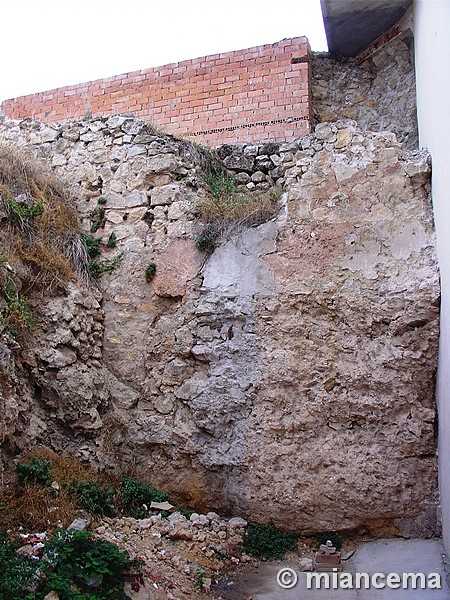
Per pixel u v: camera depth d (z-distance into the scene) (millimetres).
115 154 8203
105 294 7668
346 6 9305
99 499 6039
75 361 6953
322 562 5832
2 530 5070
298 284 6840
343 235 6824
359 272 6680
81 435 6797
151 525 5961
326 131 7234
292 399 6629
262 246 7109
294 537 6352
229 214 7402
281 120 9695
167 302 7457
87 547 4805
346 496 6250
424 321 6336
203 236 7355
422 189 6746
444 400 5637
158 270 7523
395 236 6656
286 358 6699
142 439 7098
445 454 5539
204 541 5977
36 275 6918
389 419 6332
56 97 11344
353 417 6434
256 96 9898
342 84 10266
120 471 7012
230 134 9938
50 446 6570
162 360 7281
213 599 5078
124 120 8320
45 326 6801
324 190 7023
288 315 6820
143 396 7266
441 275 6102
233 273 7164
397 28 9703
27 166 7824
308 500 6324
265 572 5723
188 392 7023
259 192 8133
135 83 10727
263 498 6461
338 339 6633
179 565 5422
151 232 7730
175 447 6961
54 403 6660
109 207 8016
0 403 5633
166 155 7934
